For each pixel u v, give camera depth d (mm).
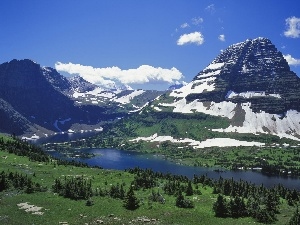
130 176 191500
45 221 110875
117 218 117000
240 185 184750
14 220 110688
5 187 151875
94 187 163000
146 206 133375
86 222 111312
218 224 116688
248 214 130750
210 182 198625
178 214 124750
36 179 175250
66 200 137875
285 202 172625
